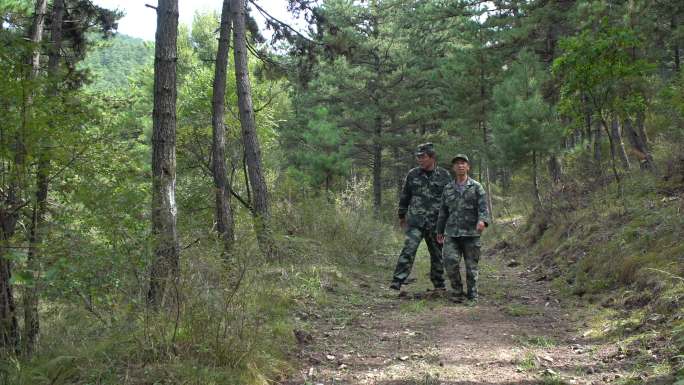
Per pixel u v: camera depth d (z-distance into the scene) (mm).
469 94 23531
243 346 4160
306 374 4328
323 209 12258
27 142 4195
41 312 4816
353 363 4617
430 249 8008
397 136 31141
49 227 4094
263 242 8000
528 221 14328
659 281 5820
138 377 3586
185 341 4039
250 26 11984
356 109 32375
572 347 4914
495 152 20109
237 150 13906
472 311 6586
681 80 10484
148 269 4355
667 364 3992
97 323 4414
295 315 6168
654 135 14625
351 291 8039
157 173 5535
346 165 21719
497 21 21938
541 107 15461
